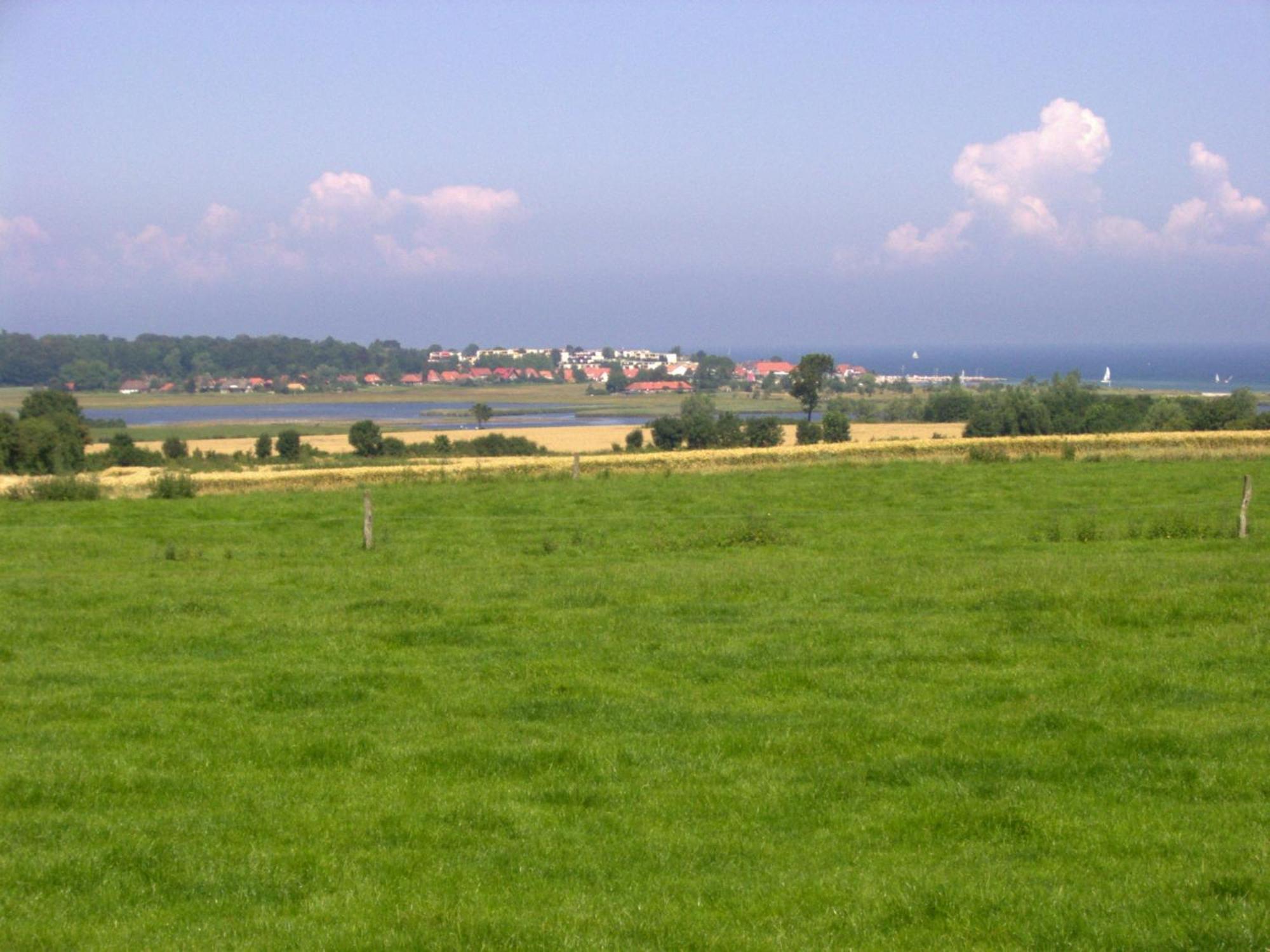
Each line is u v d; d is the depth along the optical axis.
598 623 18.61
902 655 16.08
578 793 11.21
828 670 15.42
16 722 13.70
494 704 14.19
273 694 14.75
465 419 183.62
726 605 19.67
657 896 8.94
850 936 8.20
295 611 20.03
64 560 27.52
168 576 24.42
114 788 11.52
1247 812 10.27
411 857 9.79
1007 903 8.59
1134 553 25.08
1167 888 8.79
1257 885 8.72
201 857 9.82
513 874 9.44
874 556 25.78
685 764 11.97
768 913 8.60
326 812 10.83
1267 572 21.25
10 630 18.72
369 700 14.56
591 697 14.44
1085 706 13.59
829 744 12.45
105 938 8.35
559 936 8.22
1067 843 9.74
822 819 10.49
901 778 11.41
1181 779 11.11
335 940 8.23
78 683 15.52
